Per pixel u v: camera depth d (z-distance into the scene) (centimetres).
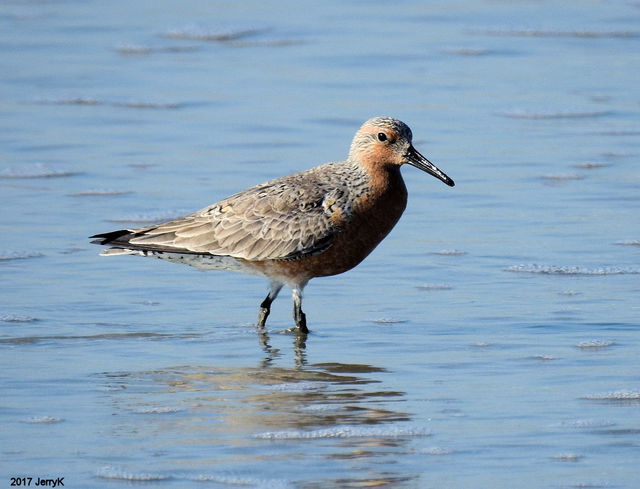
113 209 1859
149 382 1208
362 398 1148
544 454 995
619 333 1341
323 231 1391
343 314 1446
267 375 1230
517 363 1245
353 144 1438
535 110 2456
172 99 2598
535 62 2884
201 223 1426
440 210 1859
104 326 1400
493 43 3081
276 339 1365
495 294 1491
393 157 1415
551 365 1235
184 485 944
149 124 2406
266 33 3244
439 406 1119
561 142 2220
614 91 2606
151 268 1628
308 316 1446
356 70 2825
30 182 2016
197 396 1164
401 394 1155
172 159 2152
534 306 1442
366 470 970
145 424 1083
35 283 1543
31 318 1416
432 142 2231
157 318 1436
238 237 1405
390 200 1424
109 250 1438
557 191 1933
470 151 2172
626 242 1681
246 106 2530
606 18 3347
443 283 1542
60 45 3134
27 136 2309
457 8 3519
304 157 2138
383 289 1530
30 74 2825
